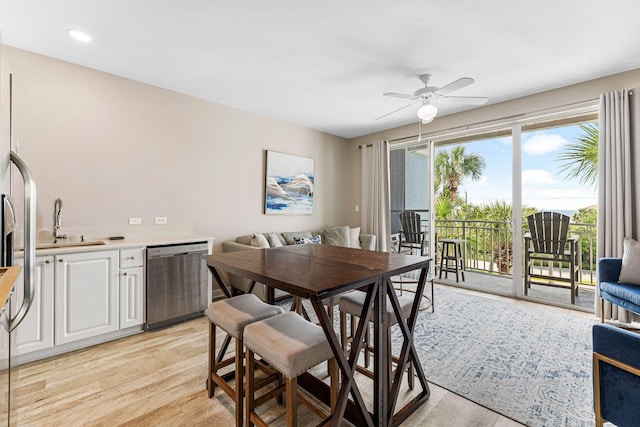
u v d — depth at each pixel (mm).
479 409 1717
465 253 4465
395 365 2135
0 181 1190
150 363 2203
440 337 2643
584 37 2375
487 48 2541
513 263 3854
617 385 1266
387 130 5152
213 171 3812
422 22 2189
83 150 2820
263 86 3326
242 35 2352
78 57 2670
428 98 3090
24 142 2520
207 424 1592
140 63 2791
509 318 3096
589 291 3500
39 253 2182
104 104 2943
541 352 2373
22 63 2516
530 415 1658
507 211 4027
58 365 2160
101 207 2932
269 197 4426
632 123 2869
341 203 5684
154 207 3295
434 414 1677
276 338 1354
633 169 2861
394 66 2857
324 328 1222
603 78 3092
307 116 4418
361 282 1341
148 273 2725
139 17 2119
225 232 3951
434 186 4770
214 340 1796
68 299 2318
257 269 1536
